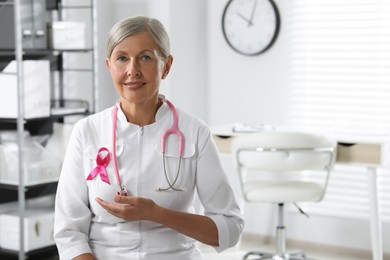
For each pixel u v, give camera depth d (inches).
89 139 73.4
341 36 181.6
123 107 73.9
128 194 72.0
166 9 188.1
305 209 188.2
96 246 73.3
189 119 74.7
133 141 72.9
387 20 175.6
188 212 74.9
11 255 169.6
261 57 191.2
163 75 74.4
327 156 153.1
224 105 198.2
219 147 165.6
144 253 71.8
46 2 172.4
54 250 175.8
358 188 181.6
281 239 167.0
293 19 186.2
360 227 179.9
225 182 74.7
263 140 152.5
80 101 180.4
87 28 190.1
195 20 196.2
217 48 197.9
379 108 177.8
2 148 162.4
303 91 186.9
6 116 159.6
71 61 185.8
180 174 72.9
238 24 192.1
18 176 160.6
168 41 72.1
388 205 176.4
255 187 160.7
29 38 164.4
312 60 185.5
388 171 176.2
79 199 73.1
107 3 197.0
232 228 73.2
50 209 172.1
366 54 178.7
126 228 71.9
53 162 166.6
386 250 175.5
